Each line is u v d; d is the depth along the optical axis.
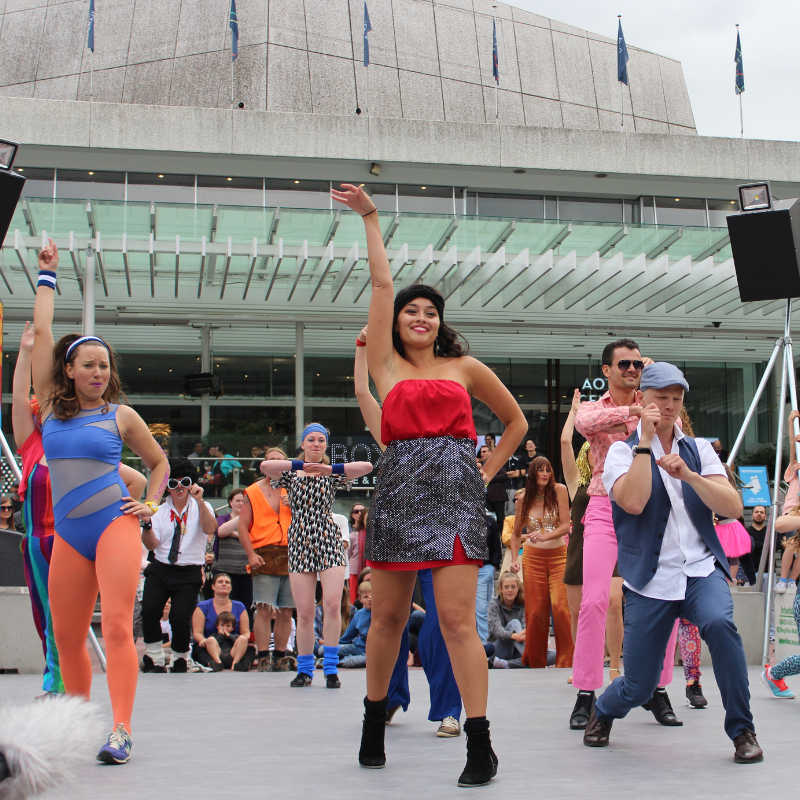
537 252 16.69
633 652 3.84
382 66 24.70
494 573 10.22
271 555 8.15
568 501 8.73
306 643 6.65
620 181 21.41
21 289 17.19
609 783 3.22
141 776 3.32
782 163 21.69
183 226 15.51
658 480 3.85
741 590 8.52
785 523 6.06
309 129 19.75
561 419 20.05
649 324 19.92
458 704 4.46
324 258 16.02
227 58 23.66
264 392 18.91
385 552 3.38
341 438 19.02
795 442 7.17
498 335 20.03
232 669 8.95
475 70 25.88
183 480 7.79
